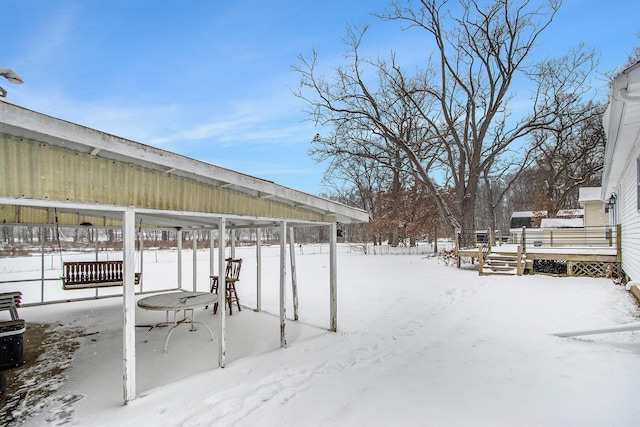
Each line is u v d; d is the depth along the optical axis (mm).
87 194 3131
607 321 5688
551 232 16344
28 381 3854
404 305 7805
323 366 4164
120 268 7848
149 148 3277
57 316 6953
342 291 9688
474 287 9727
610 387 3193
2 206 6613
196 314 7082
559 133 19672
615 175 9641
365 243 28406
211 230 8508
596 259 10453
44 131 2592
